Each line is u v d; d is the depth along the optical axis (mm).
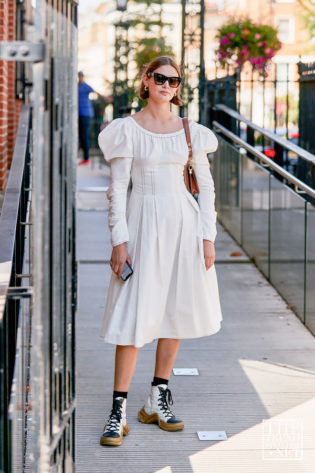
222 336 5004
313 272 5074
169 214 3301
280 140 6398
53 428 2254
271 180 6297
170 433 3512
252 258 7043
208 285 3428
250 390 4059
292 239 5656
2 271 2729
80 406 3801
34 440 2131
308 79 8180
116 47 17359
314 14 20312
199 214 3404
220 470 3168
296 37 30250
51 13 2109
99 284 6203
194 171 3439
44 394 2160
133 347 3422
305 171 8164
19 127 5523
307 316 5230
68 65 2352
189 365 4430
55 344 2238
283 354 4676
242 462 3244
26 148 4926
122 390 3453
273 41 9742
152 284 3295
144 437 3473
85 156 14539
